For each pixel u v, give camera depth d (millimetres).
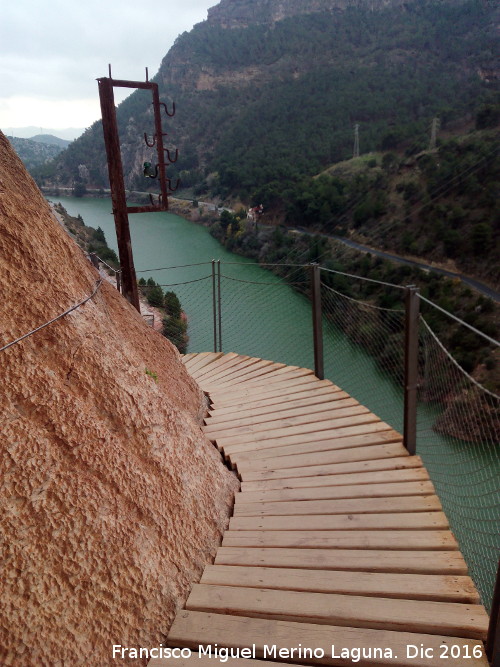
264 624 1919
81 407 2039
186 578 2148
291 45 171375
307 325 19562
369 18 177500
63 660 1528
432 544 2416
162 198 5211
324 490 2973
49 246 2430
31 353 1979
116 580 1805
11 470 1664
